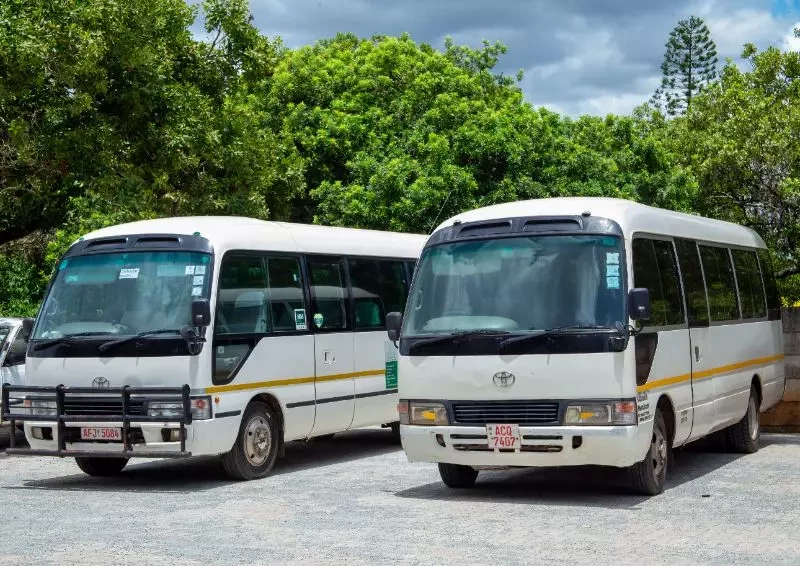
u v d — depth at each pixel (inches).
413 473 558.3
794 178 970.1
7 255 1122.0
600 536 375.6
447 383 456.4
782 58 1133.7
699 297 548.4
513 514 423.5
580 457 438.0
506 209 480.7
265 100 1376.7
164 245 537.0
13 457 654.5
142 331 521.3
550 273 454.3
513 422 445.4
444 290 470.0
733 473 543.5
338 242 637.3
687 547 354.9
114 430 514.6
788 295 1059.9
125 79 902.4
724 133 1034.1
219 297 528.7
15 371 666.2
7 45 776.3
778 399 697.6
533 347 442.9
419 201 1126.4
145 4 905.5
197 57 1005.8
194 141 932.0
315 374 592.7
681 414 503.5
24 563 338.6
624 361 436.1
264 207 999.0
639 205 503.2
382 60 1419.8
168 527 402.9
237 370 533.6
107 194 857.5
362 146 1294.3
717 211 1051.9
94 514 438.3
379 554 346.6
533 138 1201.4
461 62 1742.1
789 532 381.4
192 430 507.5
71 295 543.2
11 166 882.1
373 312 651.5
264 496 483.5
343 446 706.2
